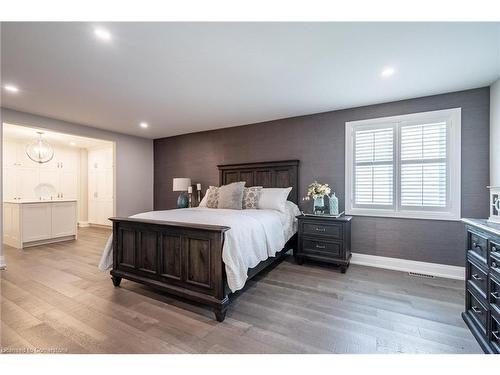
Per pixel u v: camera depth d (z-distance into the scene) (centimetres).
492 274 158
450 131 299
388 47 203
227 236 214
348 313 212
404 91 297
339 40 194
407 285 272
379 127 343
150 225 246
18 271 316
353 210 354
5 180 579
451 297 242
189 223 227
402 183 326
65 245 463
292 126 408
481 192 282
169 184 566
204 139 509
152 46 203
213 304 202
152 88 290
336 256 318
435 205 308
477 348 165
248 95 312
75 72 248
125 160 536
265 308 221
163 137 572
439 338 176
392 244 331
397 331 185
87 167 716
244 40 195
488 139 278
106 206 670
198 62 229
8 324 192
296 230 375
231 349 164
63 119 419
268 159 432
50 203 477
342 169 367
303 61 227
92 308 220
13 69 242
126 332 183
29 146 523
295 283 278
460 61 225
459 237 295
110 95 312
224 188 382
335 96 315
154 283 240
